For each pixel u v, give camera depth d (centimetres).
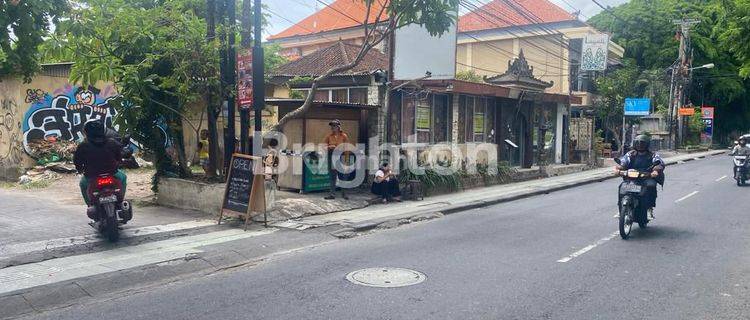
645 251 854
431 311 565
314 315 553
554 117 2494
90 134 837
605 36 2794
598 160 2758
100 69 985
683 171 2573
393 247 875
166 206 1172
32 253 760
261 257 809
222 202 1016
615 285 665
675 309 580
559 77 3288
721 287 661
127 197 1280
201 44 1102
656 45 4450
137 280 675
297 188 1344
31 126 1650
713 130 5541
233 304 589
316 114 1346
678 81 4241
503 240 936
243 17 1140
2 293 598
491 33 3466
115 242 837
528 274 709
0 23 672
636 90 3856
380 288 645
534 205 1423
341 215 1150
